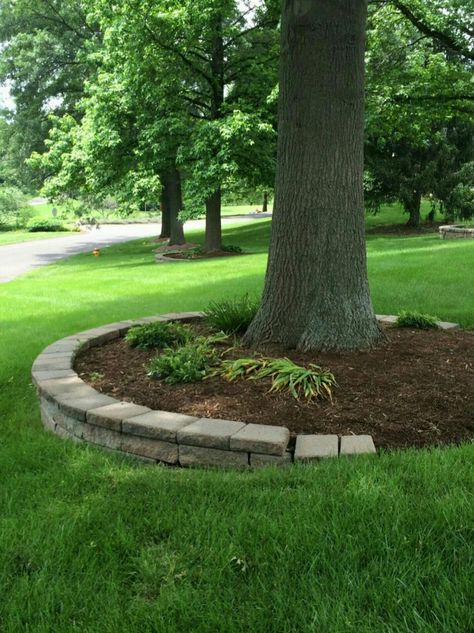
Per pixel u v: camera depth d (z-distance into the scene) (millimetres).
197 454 2941
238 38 17453
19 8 24922
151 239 31844
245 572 2021
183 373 3854
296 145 4180
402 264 11094
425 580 1882
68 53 25234
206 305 8148
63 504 2629
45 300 10008
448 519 2172
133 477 2822
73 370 4277
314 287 4258
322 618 1731
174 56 16062
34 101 26047
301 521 2244
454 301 7344
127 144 17641
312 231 4219
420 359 4109
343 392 3535
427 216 26188
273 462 2822
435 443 3045
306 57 4062
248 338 4586
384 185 22703
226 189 19281
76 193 26406
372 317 4449
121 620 1814
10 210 49625
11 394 4715
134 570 2092
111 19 16125
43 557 2168
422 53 15289
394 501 2332
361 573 1935
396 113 15906
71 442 3439
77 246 29703
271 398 3473
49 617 1852
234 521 2309
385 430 3125
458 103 15680
